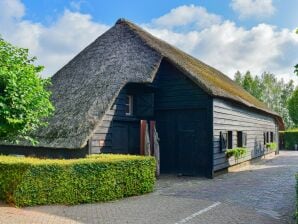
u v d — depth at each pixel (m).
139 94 15.99
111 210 9.03
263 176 16.17
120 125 14.87
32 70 10.30
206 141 15.81
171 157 16.75
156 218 8.22
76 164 9.85
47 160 10.07
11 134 10.57
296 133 41.94
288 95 83.19
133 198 10.70
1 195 9.61
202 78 16.38
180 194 11.38
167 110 16.77
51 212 8.70
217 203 9.86
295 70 6.91
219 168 16.48
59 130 13.42
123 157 11.37
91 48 18.84
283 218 8.22
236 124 19.50
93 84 15.32
